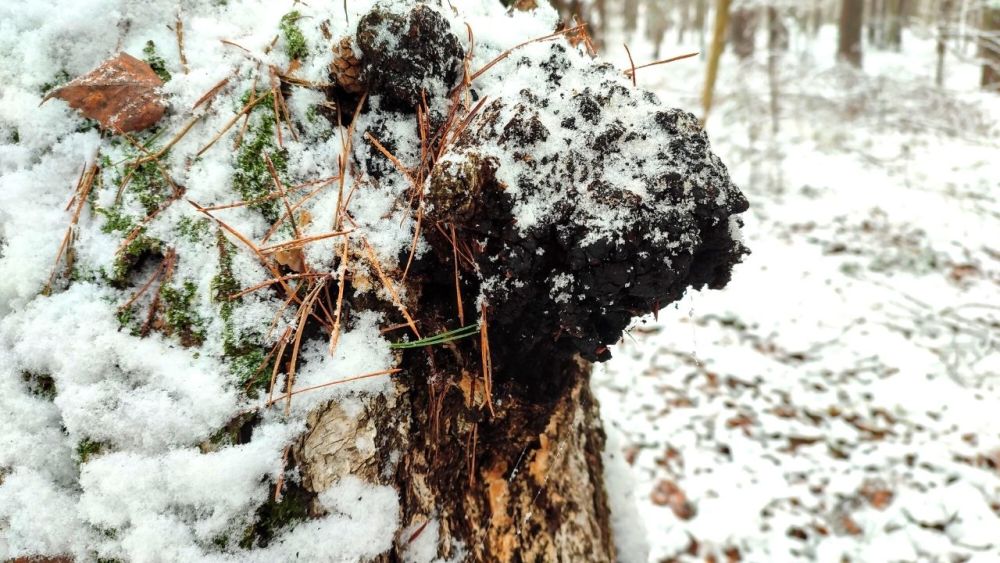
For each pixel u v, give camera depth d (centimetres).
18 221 31
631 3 589
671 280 28
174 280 31
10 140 33
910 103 250
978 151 212
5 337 30
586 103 29
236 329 30
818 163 222
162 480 28
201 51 35
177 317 30
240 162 33
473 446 36
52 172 32
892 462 98
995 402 108
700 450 103
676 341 133
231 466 28
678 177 28
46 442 29
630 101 30
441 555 34
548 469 39
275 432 29
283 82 35
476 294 32
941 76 301
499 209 28
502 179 27
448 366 33
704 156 29
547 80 32
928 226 172
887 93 255
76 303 30
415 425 33
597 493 47
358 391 31
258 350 30
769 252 167
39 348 29
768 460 100
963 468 95
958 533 84
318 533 29
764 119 244
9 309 31
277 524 29
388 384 32
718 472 99
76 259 31
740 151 223
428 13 32
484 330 31
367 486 30
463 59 34
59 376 29
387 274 32
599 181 28
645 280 28
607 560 46
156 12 35
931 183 195
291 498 29
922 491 92
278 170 33
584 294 29
